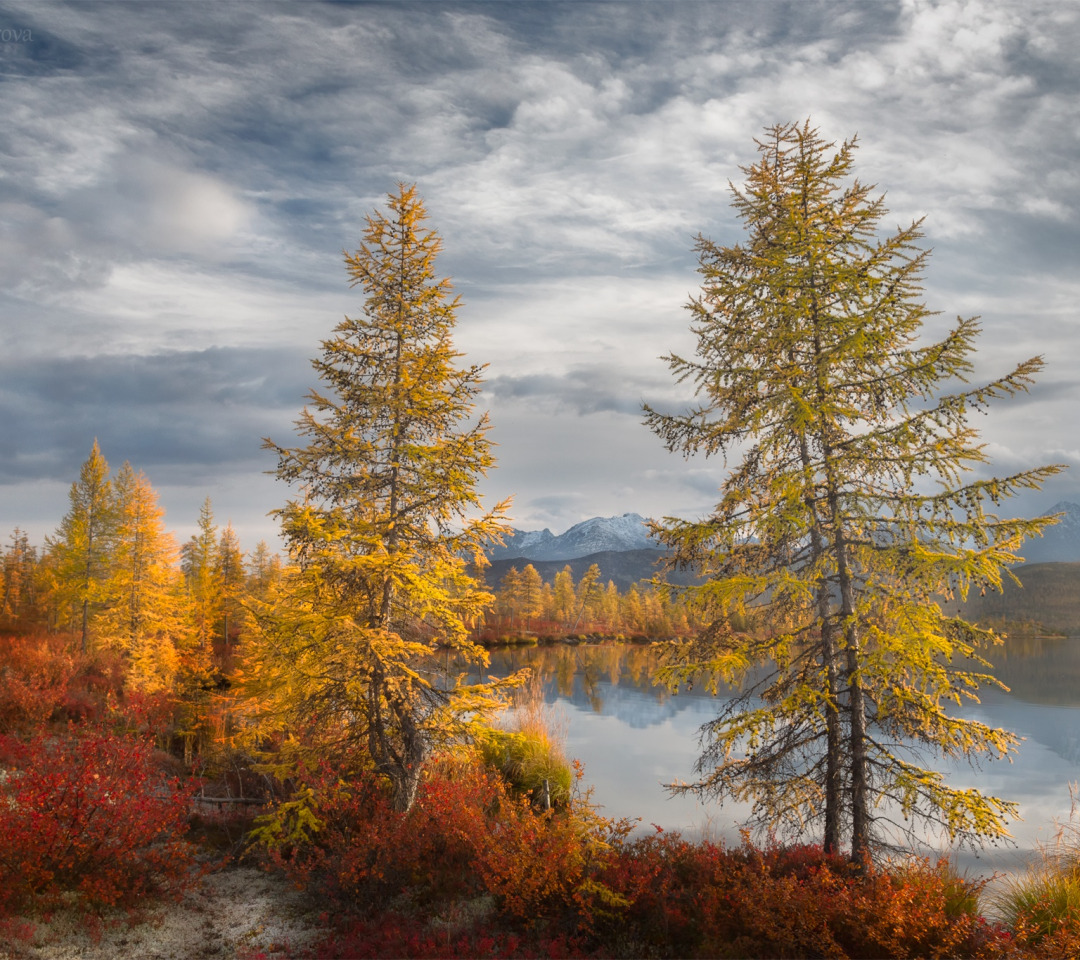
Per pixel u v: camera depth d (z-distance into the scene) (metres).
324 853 9.97
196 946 7.71
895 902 7.00
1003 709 34.53
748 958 6.99
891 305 9.21
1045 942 6.82
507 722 20.12
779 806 9.37
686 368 10.41
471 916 8.23
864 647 8.99
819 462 9.57
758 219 10.55
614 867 8.45
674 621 88.19
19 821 8.17
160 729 20.89
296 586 12.42
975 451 8.30
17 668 24.89
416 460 12.28
